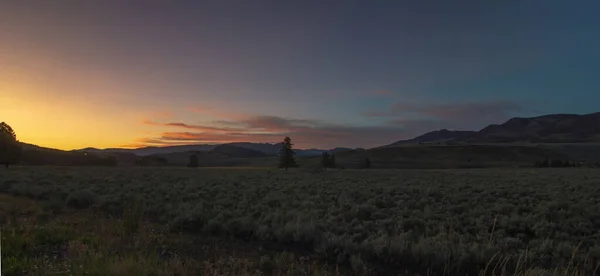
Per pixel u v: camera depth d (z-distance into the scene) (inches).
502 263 321.1
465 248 353.1
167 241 374.0
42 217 474.0
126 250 313.7
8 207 515.8
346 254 354.6
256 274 281.3
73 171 1690.5
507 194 796.0
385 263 338.0
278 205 647.1
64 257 278.2
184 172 1863.9
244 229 441.7
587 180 1156.5
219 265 294.7
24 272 236.8
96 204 597.3
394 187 924.6
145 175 1423.5
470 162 7288.4
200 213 504.4
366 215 554.9
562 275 287.1
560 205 603.5
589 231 452.4
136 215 409.7
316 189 903.7
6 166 2155.5
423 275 312.2
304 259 342.0
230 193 796.0
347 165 6382.9
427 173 2009.1
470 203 666.8
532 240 398.6
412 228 475.5
